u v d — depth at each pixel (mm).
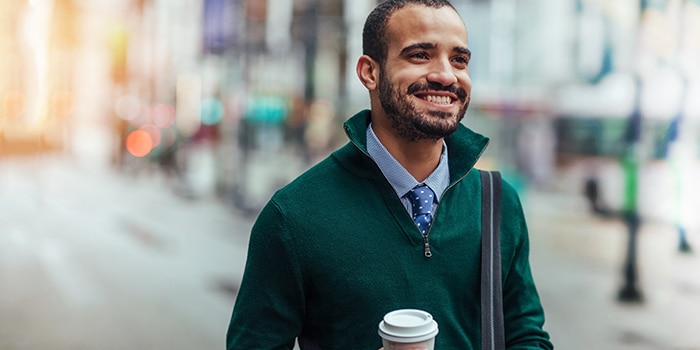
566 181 16391
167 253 9844
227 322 6066
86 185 23375
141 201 17906
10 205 16578
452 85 1515
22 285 7562
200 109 23656
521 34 18406
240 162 15469
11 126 40719
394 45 1525
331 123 19719
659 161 11594
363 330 1446
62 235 11648
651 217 11406
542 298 6770
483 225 1601
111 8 52000
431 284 1487
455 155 1645
